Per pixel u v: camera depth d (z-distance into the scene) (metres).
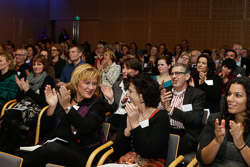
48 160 2.44
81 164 2.50
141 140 2.29
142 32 11.73
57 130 2.71
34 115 3.77
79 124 2.59
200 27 10.51
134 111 2.30
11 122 3.60
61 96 2.69
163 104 3.04
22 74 5.82
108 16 12.48
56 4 13.84
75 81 2.75
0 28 12.82
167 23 11.15
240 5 9.75
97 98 2.85
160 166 2.33
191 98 3.19
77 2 13.23
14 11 13.20
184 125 3.09
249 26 9.66
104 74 5.16
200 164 2.29
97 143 2.73
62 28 13.84
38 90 4.06
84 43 10.10
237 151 2.16
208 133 2.30
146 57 8.59
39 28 14.11
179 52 9.08
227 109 2.21
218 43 10.24
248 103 2.05
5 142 3.63
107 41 12.60
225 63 4.77
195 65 6.28
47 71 4.22
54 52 6.89
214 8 10.19
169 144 2.54
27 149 2.58
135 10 11.80
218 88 3.96
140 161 2.36
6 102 4.20
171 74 3.24
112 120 3.58
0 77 4.27
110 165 2.11
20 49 5.96
